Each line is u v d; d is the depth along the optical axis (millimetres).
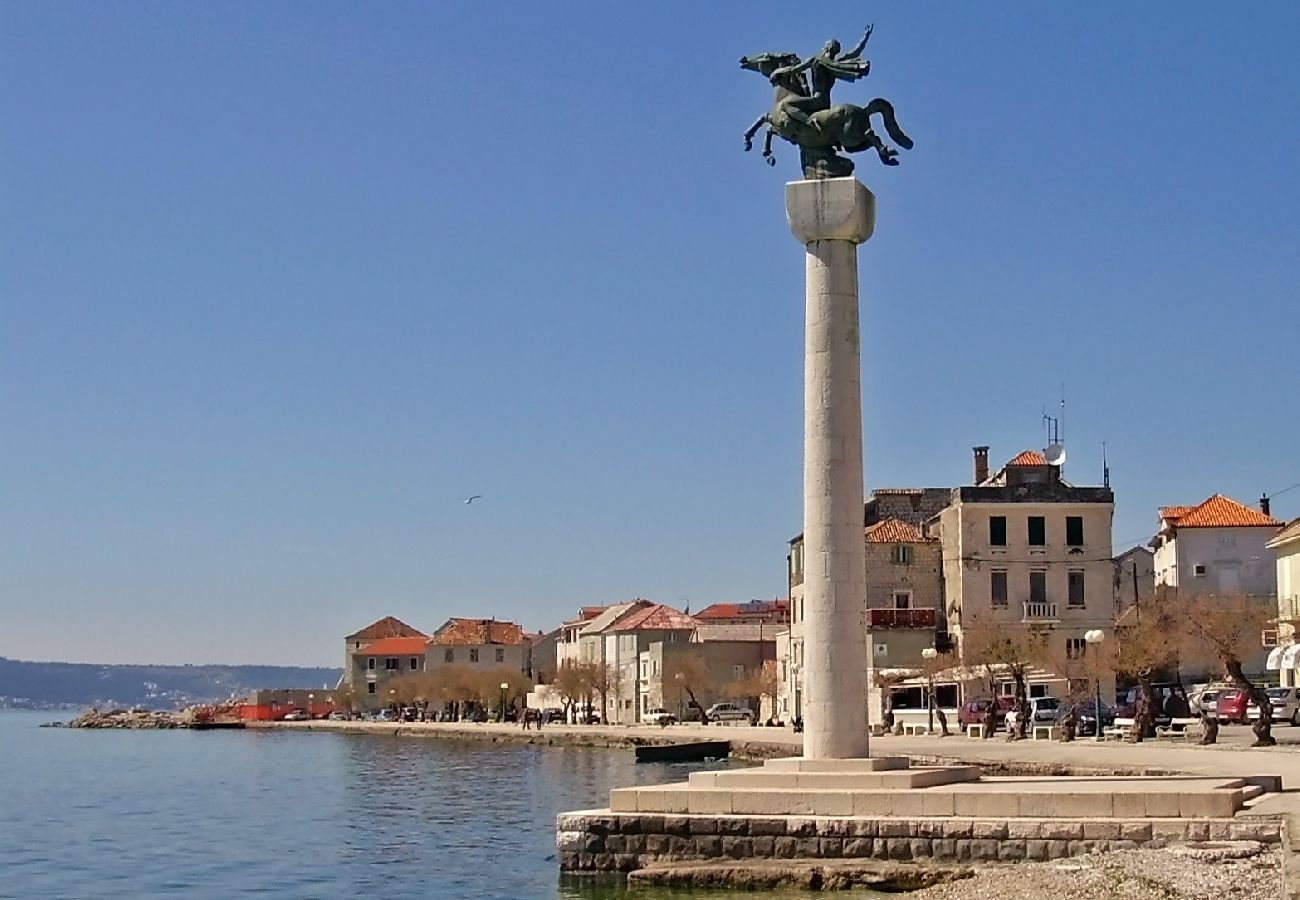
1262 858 36625
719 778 45625
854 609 46719
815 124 48062
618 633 182500
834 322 47125
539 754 127250
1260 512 126625
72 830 71188
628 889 42750
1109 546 116250
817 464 47031
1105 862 37188
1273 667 100750
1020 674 93688
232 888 50562
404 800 83312
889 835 41719
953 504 118938
